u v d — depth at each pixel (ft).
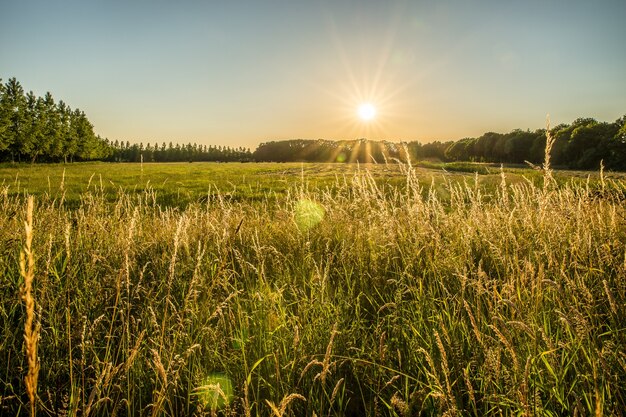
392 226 12.83
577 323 6.27
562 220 11.88
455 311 8.95
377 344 8.43
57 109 268.82
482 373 6.56
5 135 198.90
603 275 9.21
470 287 9.68
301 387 7.22
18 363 8.05
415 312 9.15
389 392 7.18
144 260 14.02
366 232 14.35
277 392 6.56
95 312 9.57
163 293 10.98
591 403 5.77
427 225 11.85
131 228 8.18
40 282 10.14
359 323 9.27
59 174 109.60
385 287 10.98
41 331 8.56
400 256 12.31
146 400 7.40
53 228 14.20
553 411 6.16
